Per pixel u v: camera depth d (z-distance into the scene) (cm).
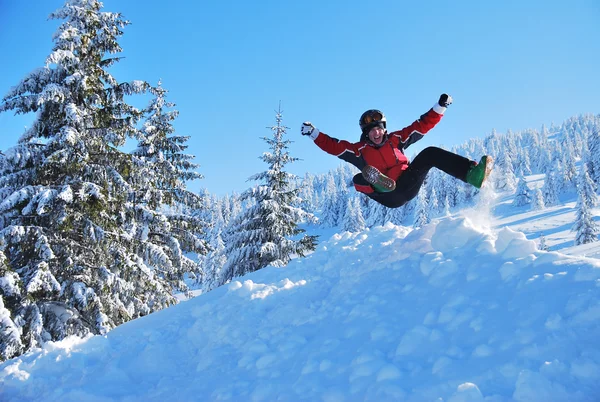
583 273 332
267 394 361
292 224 2028
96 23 1294
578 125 15000
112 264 1290
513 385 267
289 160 2094
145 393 440
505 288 371
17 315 1101
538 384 253
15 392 492
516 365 279
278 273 689
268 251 1884
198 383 428
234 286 630
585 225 4100
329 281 569
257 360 427
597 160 6988
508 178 7912
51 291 1103
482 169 418
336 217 8962
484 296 374
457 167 437
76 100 1259
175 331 565
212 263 4138
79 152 1193
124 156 1340
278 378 385
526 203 6906
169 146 1931
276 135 2089
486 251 441
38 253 1150
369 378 326
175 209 1717
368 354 353
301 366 388
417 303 416
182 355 513
